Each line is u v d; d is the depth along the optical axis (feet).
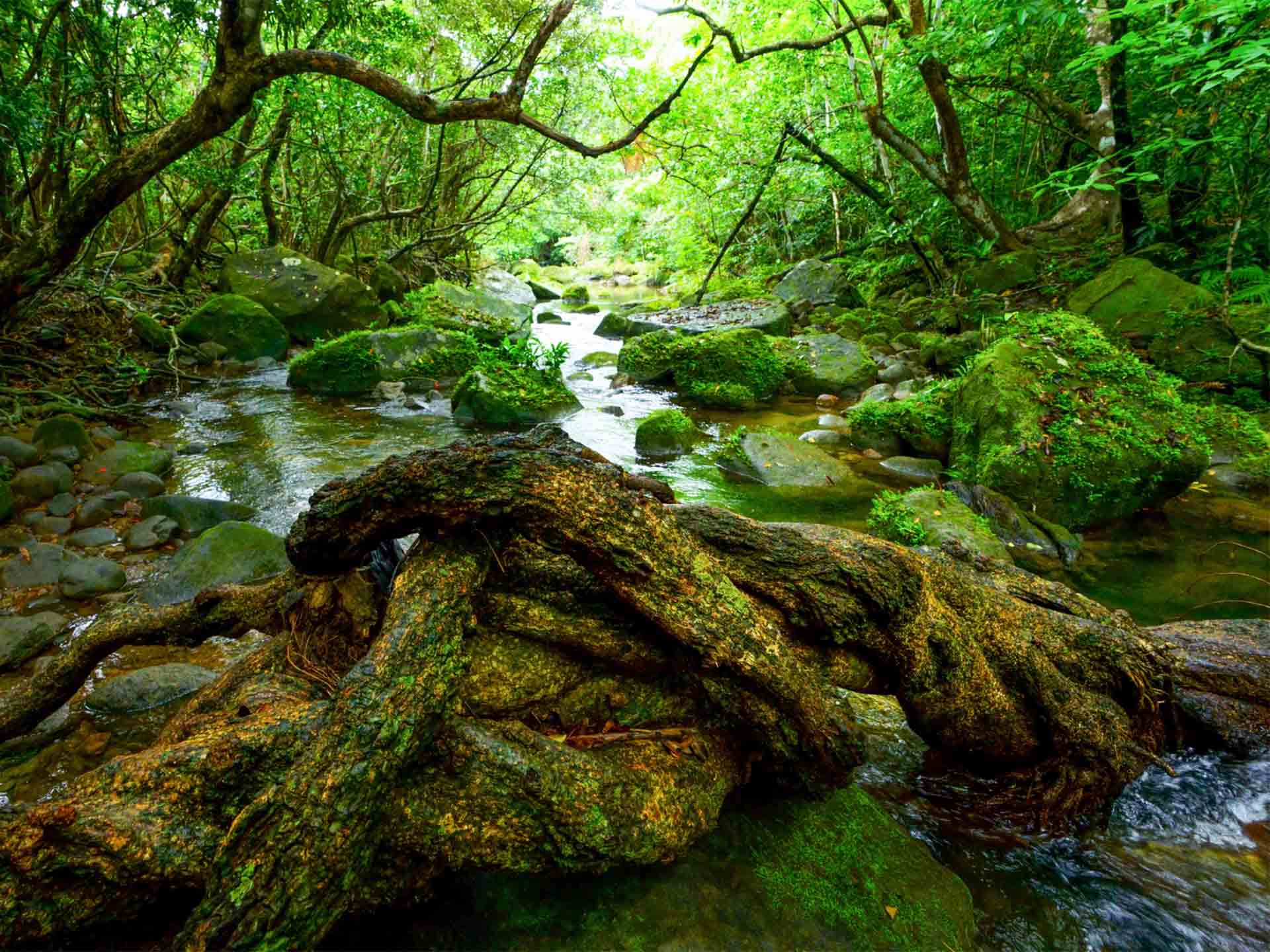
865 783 8.82
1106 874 7.63
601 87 46.55
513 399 25.21
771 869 6.74
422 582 6.34
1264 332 23.27
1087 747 8.22
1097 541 17.04
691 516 7.86
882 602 7.58
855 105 36.24
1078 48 33.42
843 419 26.48
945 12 33.53
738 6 43.16
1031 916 7.05
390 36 28.76
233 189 32.45
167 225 33.53
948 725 8.29
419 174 48.60
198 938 4.81
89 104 23.13
